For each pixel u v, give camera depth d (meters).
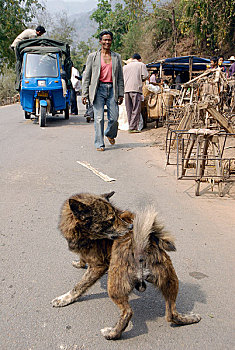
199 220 5.04
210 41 24.31
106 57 8.56
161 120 12.36
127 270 2.77
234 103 10.19
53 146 9.36
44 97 13.00
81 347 2.77
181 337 2.90
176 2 27.38
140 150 9.04
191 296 3.41
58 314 3.14
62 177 6.79
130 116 11.59
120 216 3.16
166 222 4.91
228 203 5.70
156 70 20.20
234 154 7.64
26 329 2.94
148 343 2.83
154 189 6.26
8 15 24.80
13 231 4.59
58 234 4.54
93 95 8.60
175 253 4.14
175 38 26.16
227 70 14.71
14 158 8.08
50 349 2.74
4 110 20.34
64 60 14.34
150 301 3.37
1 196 5.76
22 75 13.09
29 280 3.60
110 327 2.92
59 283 3.57
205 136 5.83
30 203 5.49
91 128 12.41
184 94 10.17
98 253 3.08
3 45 25.09
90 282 3.23
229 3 20.80
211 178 6.08
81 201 2.99
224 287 3.55
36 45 13.95
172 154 8.62
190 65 17.22
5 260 3.94
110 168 7.46
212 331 2.97
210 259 4.04
